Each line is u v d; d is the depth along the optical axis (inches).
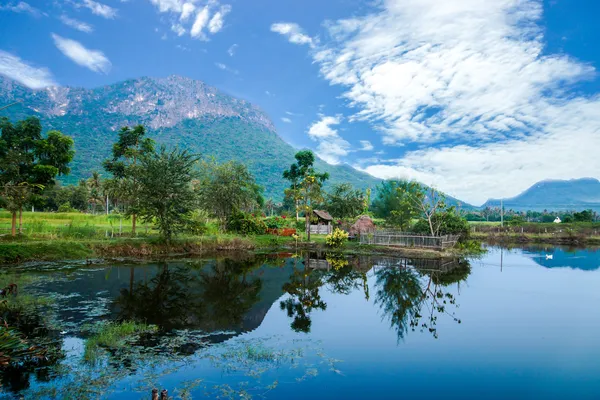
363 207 2583.7
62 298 619.2
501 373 366.3
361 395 313.9
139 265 1011.9
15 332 410.3
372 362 387.5
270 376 347.3
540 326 525.3
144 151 1754.4
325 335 472.4
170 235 1289.4
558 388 335.6
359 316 567.8
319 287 793.6
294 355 401.1
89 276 821.9
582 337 478.3
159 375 340.5
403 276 944.9
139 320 513.0
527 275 976.9
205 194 1736.0
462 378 353.7
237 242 1473.9
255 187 2546.8
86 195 4082.2
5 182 1187.9
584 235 2240.4
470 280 893.8
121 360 371.2
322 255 1385.3
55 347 399.5
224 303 635.5
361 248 1476.4
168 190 1274.6
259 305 628.7
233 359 384.5
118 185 1465.3
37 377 328.8
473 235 2386.8
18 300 588.7
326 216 2026.3
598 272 1035.9
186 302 631.8
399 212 1918.1
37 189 1295.5
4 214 2025.1
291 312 586.9
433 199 1545.3
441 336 476.1
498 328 513.7
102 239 1248.2
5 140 1299.2
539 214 5123.0
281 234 1836.9
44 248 1037.2
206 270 978.7
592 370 376.5
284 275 938.7
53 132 1379.2
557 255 1505.9
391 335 477.1
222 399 299.3
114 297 639.1
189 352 399.9
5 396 294.0
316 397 307.4
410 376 355.9
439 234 1574.8
